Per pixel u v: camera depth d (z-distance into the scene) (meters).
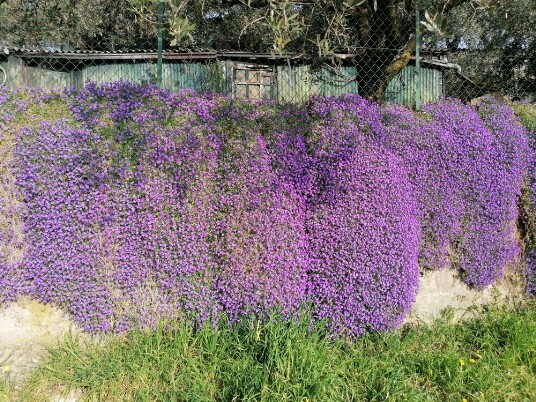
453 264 4.38
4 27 7.82
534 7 7.16
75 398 3.02
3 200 3.36
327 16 4.55
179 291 3.52
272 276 3.52
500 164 4.45
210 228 3.55
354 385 3.18
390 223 3.76
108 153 3.48
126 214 3.47
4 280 3.33
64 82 6.33
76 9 7.90
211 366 3.19
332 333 3.68
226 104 3.82
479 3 4.21
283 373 2.96
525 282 4.69
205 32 8.14
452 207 4.23
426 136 4.18
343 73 6.05
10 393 3.02
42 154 3.38
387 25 5.77
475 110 4.68
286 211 3.65
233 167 3.60
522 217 4.72
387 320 3.76
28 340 3.43
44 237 3.40
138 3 3.62
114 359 3.23
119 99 3.63
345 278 3.66
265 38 6.61
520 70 6.28
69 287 3.43
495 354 3.67
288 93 6.42
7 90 3.49
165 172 3.53
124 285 3.48
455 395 3.17
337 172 3.75
